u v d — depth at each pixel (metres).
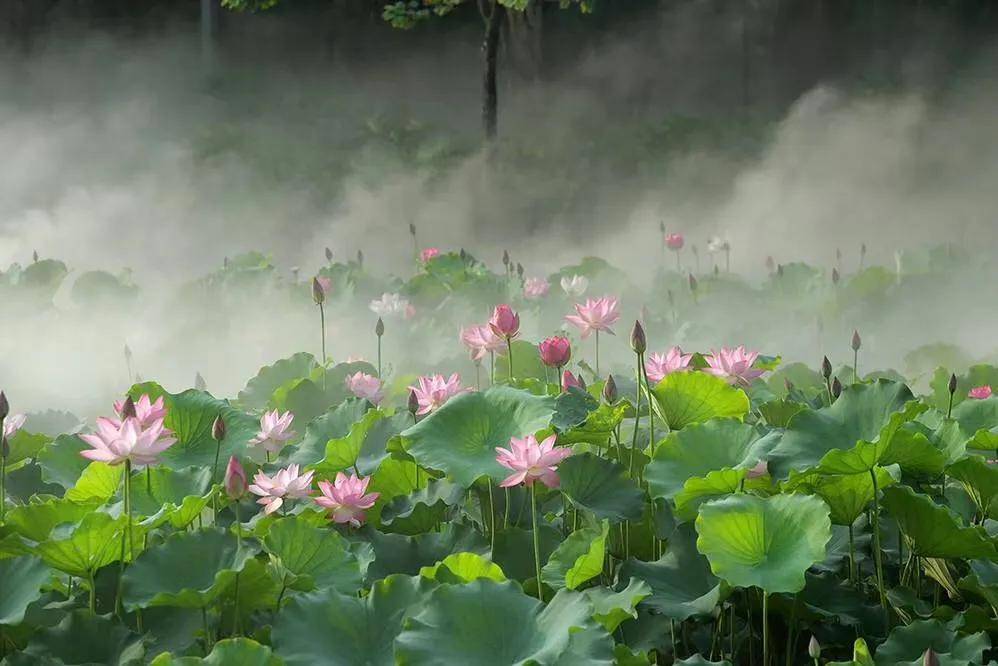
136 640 3.49
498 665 3.23
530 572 4.10
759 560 3.62
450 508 4.62
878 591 4.18
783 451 4.20
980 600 3.94
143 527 3.88
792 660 3.94
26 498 4.75
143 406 4.15
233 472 3.76
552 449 3.76
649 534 4.28
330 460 4.52
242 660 3.18
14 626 3.66
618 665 3.43
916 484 4.25
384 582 3.50
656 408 4.76
